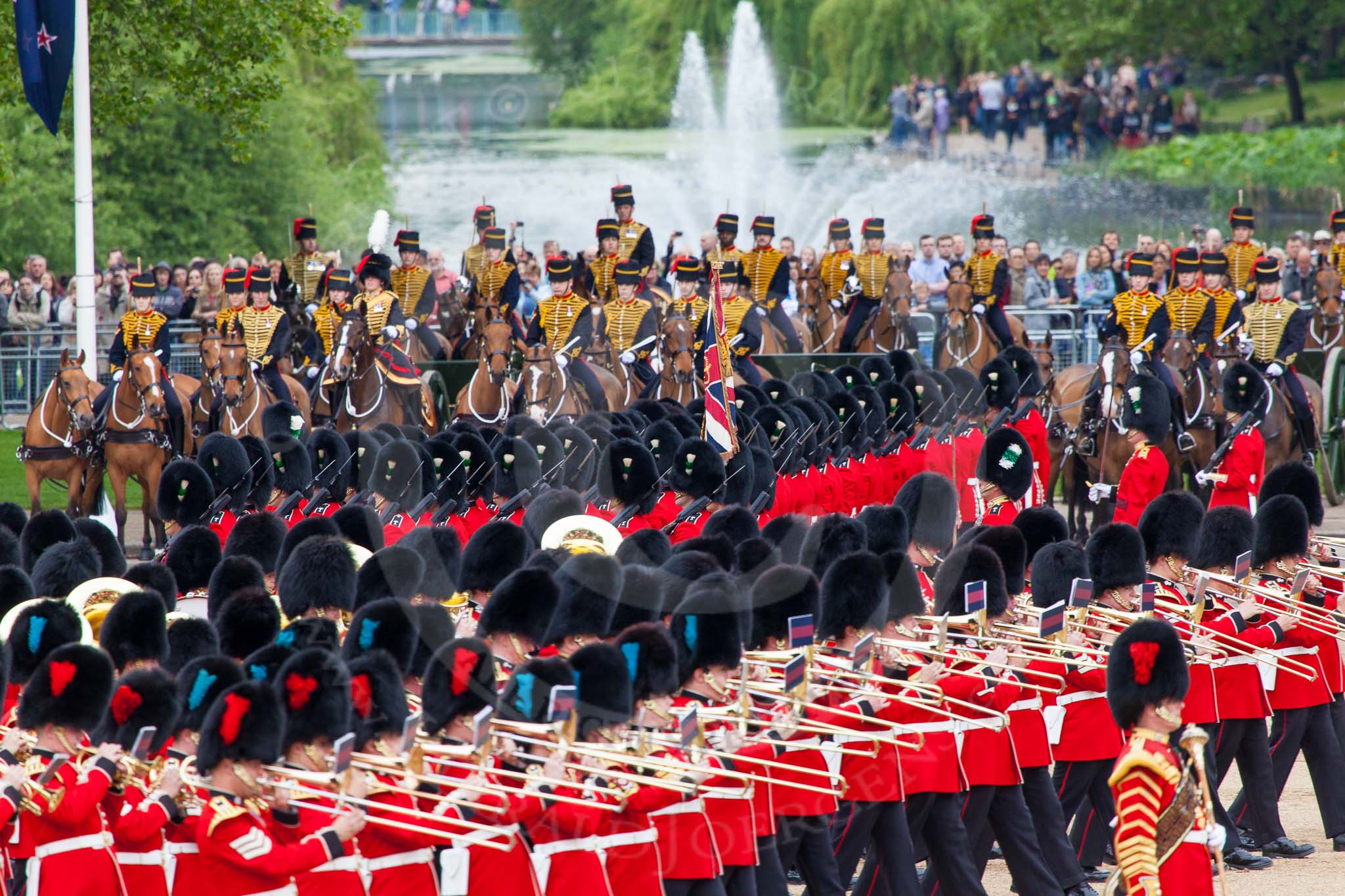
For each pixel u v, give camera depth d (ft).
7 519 220.84
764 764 133.08
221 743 116.16
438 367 358.43
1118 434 292.81
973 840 153.48
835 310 399.65
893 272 386.32
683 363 322.55
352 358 309.63
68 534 206.49
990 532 173.17
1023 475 229.25
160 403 298.76
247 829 116.57
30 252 558.15
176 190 590.14
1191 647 170.81
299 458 249.55
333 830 118.21
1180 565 182.09
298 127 620.90
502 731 125.70
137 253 579.89
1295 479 213.25
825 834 143.64
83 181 337.52
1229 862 168.25
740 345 335.06
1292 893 158.71
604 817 127.03
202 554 196.34
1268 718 211.82
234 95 453.17
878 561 149.89
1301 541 183.83
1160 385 283.79
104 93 443.73
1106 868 167.02
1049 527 187.93
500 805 123.34
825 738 145.07
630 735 130.52
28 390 455.63
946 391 288.10
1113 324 316.19
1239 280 387.96
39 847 119.96
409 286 369.30
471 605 172.24
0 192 541.34
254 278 320.70
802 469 267.18
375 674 125.18
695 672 139.03
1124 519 258.78
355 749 123.65
